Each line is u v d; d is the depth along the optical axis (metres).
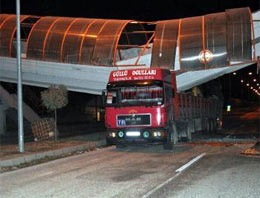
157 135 15.38
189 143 19.59
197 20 27.59
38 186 9.09
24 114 30.67
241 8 26.61
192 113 23.30
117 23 29.48
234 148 16.39
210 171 10.55
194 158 13.35
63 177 10.25
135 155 14.86
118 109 15.83
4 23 31.75
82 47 28.92
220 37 25.95
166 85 16.28
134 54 32.84
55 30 30.23
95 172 10.85
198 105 25.31
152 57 27.17
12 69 30.81
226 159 12.94
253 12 26.20
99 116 50.06
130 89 15.74
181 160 12.94
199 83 28.12
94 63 28.42
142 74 15.77
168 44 27.02
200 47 26.20
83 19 31.16
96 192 8.17
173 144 16.98
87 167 11.98
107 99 16.00
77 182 9.40
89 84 29.48
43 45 29.94
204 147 17.28
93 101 55.81
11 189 8.87
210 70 26.94
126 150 16.92
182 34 26.94
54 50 29.61
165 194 7.82
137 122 15.58
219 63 25.88
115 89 15.90
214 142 19.80
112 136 15.91
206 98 28.34
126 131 15.71
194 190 8.17
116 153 15.86
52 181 9.70
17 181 9.99
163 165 11.84
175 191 8.09
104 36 28.73
